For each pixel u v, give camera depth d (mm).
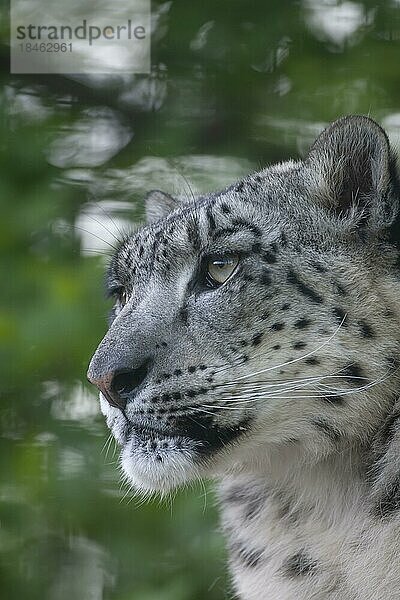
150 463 8234
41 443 12633
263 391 8086
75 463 12547
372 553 8070
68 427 12648
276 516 8711
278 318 8141
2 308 12195
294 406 8117
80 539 12484
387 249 8219
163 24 13203
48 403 12680
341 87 13023
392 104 12977
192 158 13039
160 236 8648
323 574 8383
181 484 8336
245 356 8133
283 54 13141
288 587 8523
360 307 8109
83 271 12320
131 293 8812
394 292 8141
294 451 8367
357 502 8328
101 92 13328
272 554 8672
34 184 12719
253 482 8938
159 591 11844
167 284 8477
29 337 12070
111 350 8227
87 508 12383
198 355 8172
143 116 13250
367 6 13062
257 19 13055
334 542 8328
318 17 13102
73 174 12977
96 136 13273
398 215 8250
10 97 13055
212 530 12094
